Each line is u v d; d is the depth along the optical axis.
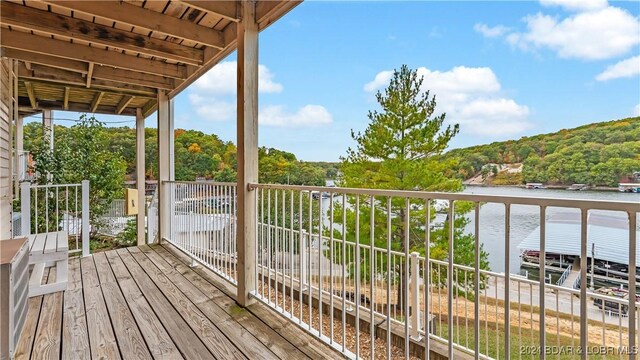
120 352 1.92
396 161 7.00
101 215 7.99
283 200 2.36
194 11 2.86
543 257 1.08
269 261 2.50
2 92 3.33
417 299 3.15
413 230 6.71
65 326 2.23
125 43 3.19
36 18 2.76
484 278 3.14
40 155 6.73
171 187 4.57
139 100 5.72
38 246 2.95
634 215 0.90
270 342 2.05
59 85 4.56
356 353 1.71
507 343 1.17
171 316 2.40
